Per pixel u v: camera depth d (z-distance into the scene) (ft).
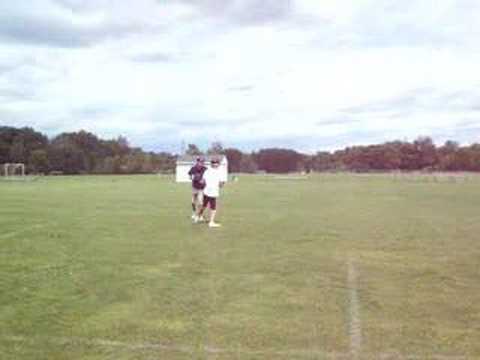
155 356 16.22
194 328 19.02
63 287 24.97
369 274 28.68
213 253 35.17
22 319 19.84
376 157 394.73
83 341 17.54
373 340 17.88
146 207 74.38
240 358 16.15
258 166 410.11
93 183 178.70
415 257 34.19
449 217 61.77
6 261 31.30
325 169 404.36
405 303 22.68
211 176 50.67
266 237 43.34
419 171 354.54
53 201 86.38
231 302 22.65
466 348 17.15
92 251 35.53
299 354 16.55
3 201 85.81
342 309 21.70
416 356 16.43
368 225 52.95
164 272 28.76
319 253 35.55
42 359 15.94
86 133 374.02
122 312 20.97
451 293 24.48
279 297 23.56
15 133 343.67
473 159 354.33
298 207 76.28
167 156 370.32
